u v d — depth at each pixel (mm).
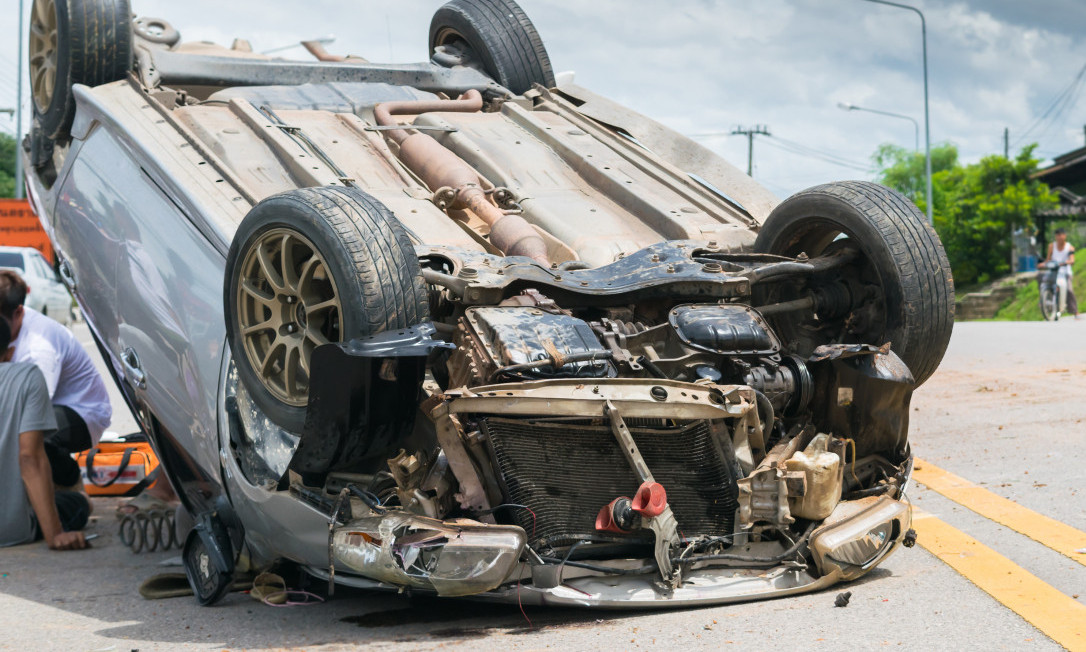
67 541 5625
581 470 4023
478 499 3877
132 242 5352
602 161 6227
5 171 57625
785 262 4867
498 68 7234
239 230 4281
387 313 3777
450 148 6180
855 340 5133
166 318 5043
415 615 4027
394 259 3857
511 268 4484
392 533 3658
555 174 6074
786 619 3645
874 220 4871
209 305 4824
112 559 5402
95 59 5969
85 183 5836
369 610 4137
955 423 7484
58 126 6223
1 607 4391
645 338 4555
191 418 4879
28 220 21953
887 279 4840
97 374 6668
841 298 5086
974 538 4742
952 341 12516
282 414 4105
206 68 6387
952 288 4914
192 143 5395
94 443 6699
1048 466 6051
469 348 4152
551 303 4387
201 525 4465
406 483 3785
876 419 4484
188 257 4992
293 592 4367
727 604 3867
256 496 4188
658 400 3969
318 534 3945
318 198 4023
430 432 4043
